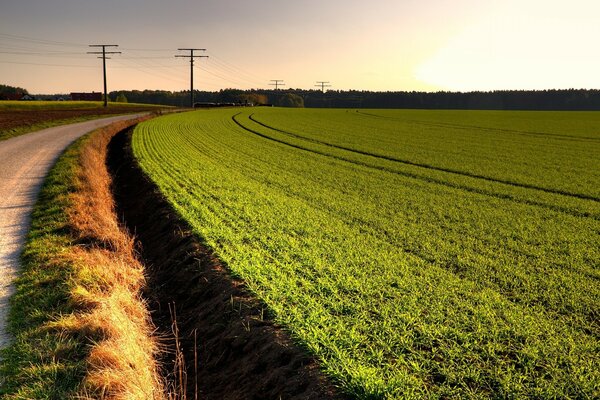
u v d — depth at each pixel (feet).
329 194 59.47
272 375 20.29
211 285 29.94
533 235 42.70
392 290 28.48
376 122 223.10
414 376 19.67
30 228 39.81
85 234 37.04
